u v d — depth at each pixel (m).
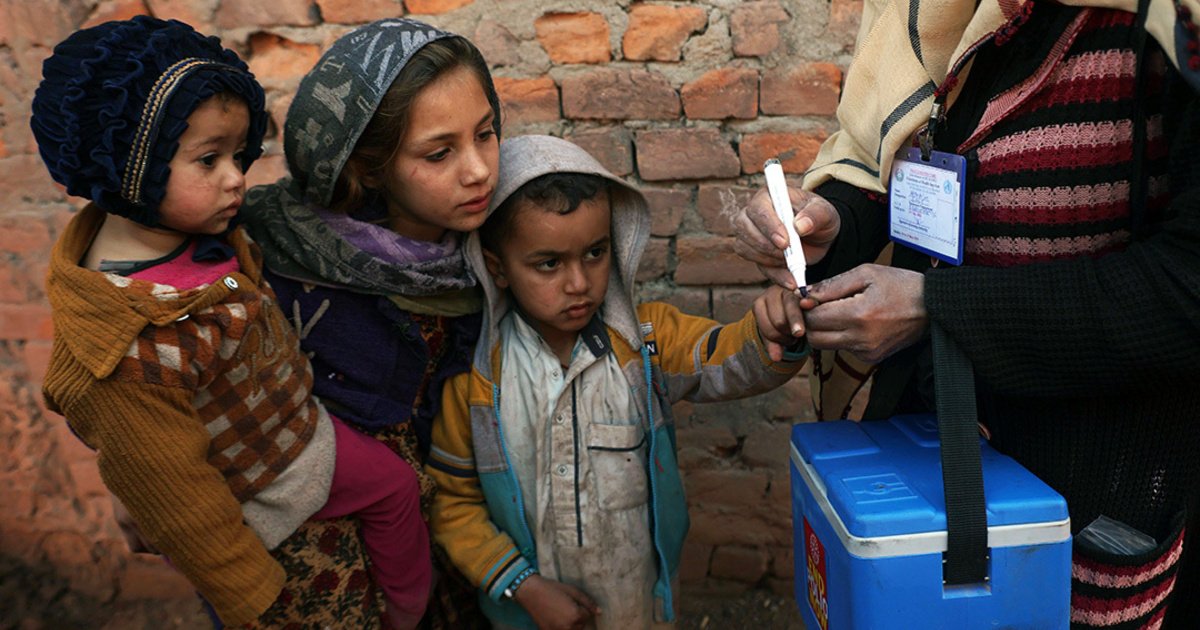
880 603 1.00
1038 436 1.11
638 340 1.46
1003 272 1.00
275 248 1.33
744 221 1.22
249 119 1.19
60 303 1.12
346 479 1.32
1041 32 1.01
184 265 1.18
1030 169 1.03
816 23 1.68
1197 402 1.04
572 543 1.44
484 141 1.29
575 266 1.36
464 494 1.48
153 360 1.10
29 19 1.76
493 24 1.72
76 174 1.08
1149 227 1.00
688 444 2.01
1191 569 1.23
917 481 1.05
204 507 1.15
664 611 1.53
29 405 2.07
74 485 2.13
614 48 1.72
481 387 1.43
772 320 1.23
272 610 1.32
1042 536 0.99
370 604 1.39
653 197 1.82
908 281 1.06
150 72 1.07
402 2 1.73
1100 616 1.09
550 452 1.42
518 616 1.51
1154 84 0.94
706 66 1.72
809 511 1.16
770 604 2.12
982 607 1.01
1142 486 1.07
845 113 1.28
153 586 2.21
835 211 1.24
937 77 1.14
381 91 1.21
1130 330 0.93
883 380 1.25
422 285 1.34
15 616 2.16
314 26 1.75
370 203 1.35
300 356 1.31
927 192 1.14
